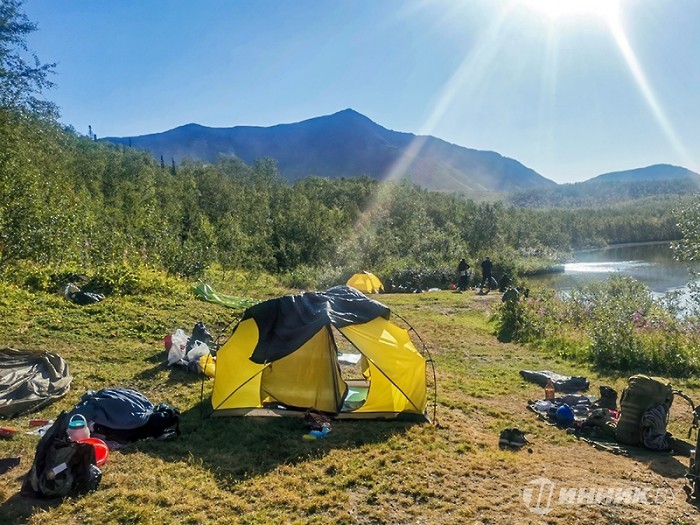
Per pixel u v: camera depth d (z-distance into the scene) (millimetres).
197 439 7316
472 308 21516
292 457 6852
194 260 21297
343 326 8391
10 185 15484
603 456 7402
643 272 46312
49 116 22625
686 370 12266
